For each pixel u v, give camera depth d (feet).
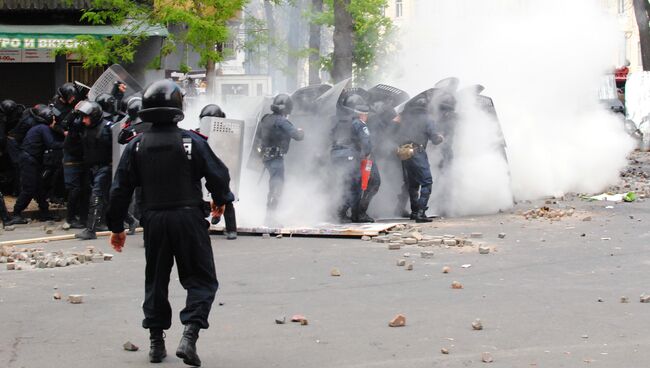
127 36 70.64
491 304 28.86
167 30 72.33
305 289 31.73
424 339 24.53
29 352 23.75
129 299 30.63
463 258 37.83
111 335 25.58
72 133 47.91
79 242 44.83
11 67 83.15
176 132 22.30
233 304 29.43
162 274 22.35
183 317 21.91
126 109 50.21
